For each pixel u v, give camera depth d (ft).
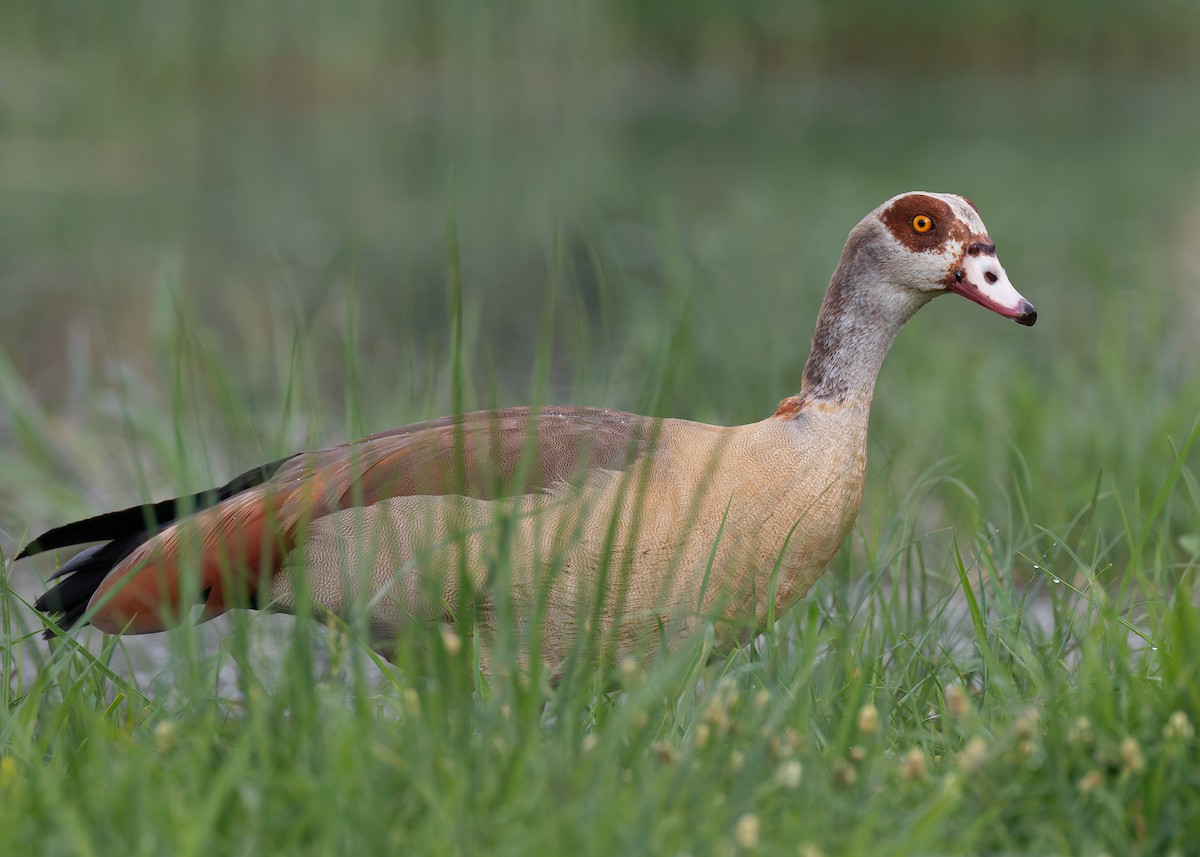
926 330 52.70
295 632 20.24
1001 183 88.53
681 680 21.09
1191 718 18.42
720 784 17.38
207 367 39.22
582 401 29.14
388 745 18.01
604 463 24.29
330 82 120.88
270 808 16.46
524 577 23.67
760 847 15.96
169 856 15.42
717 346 46.88
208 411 47.44
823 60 149.59
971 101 132.77
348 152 103.91
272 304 50.29
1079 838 17.08
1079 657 24.39
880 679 22.95
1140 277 59.93
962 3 150.20
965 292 25.71
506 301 63.72
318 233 77.77
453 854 15.69
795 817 16.87
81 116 106.01
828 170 92.79
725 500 24.35
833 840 16.43
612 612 23.85
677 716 20.67
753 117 122.72
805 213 71.82
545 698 21.74
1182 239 74.49
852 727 19.60
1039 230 76.89
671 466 24.40
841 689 21.93
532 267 69.82
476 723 20.08
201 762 17.44
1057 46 152.76
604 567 21.27
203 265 70.44
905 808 17.71
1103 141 108.78
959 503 37.68
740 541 24.32
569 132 114.21
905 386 46.80
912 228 25.59
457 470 23.57
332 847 15.56
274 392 48.62
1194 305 59.21
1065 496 36.37
